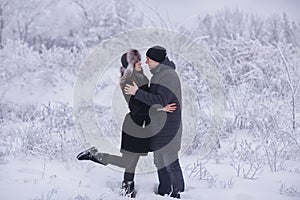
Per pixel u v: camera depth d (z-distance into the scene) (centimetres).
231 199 443
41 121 742
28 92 978
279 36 1345
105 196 420
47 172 492
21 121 758
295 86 804
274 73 873
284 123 687
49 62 1131
